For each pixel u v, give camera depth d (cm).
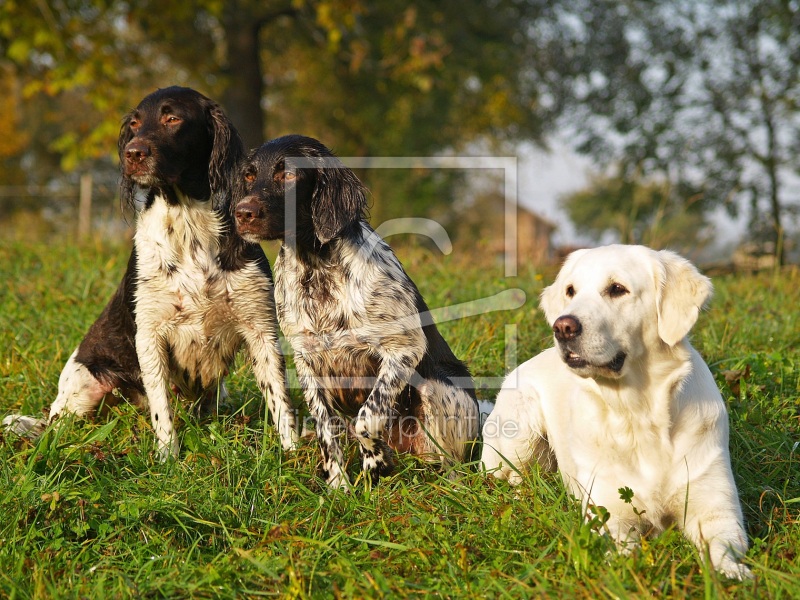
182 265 564
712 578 331
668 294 411
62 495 411
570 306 408
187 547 402
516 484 457
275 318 580
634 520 418
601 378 414
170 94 582
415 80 2014
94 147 1922
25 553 385
